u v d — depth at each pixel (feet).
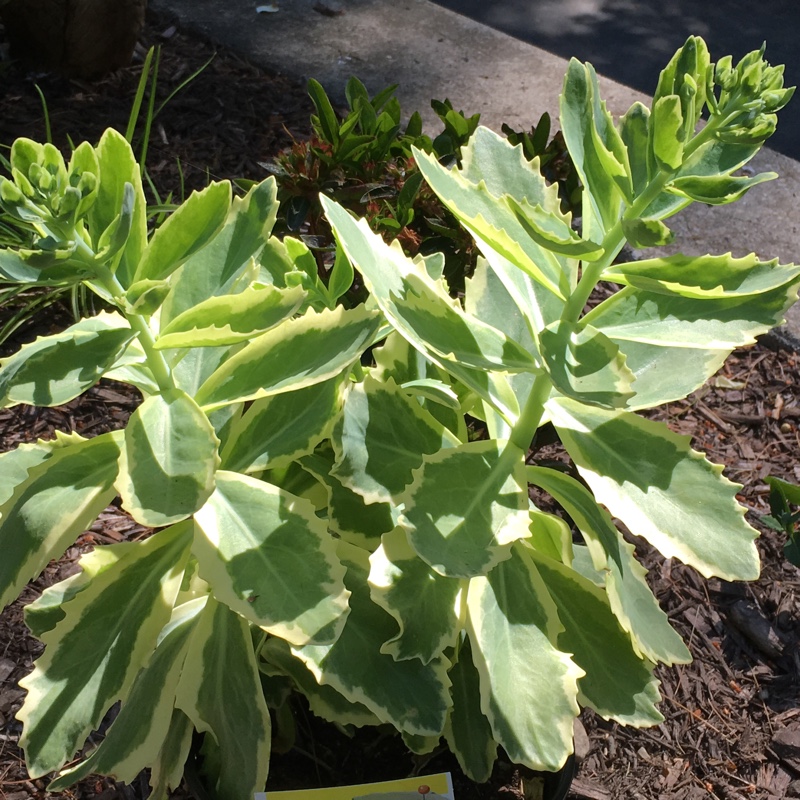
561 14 4.61
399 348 1.39
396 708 1.10
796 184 2.94
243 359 1.14
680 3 4.76
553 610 1.19
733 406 2.30
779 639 1.83
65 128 2.89
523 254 1.08
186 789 1.49
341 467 1.15
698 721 1.69
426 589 1.13
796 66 4.26
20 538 1.03
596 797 1.55
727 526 1.13
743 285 1.05
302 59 3.42
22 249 0.90
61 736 1.06
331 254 2.10
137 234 1.05
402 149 2.26
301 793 1.18
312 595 1.04
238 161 2.86
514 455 1.21
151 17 3.55
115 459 1.11
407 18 3.75
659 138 0.98
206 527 1.09
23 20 2.97
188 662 1.20
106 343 1.03
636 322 1.17
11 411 2.12
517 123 3.19
